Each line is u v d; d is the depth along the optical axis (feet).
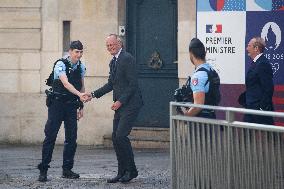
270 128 42.86
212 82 53.52
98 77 90.99
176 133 51.26
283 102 72.95
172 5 90.63
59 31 91.50
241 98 64.80
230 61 74.08
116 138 64.28
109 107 90.48
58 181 66.18
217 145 47.24
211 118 49.49
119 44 64.69
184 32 88.38
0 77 91.61
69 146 67.56
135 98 64.34
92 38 91.15
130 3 91.66
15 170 72.95
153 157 81.76
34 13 91.76
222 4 73.82
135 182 65.36
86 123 90.84
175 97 55.01
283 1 72.95
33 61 91.66
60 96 66.18
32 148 89.20
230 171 46.19
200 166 48.98
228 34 73.92
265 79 61.05
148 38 91.61
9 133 91.61
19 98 91.50
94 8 91.04
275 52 73.26
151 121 91.40
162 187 62.80
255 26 73.41
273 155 42.80
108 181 65.10
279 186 42.42
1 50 91.81
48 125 66.23
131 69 64.03
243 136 45.06
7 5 91.66
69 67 66.23
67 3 91.30
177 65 90.43
